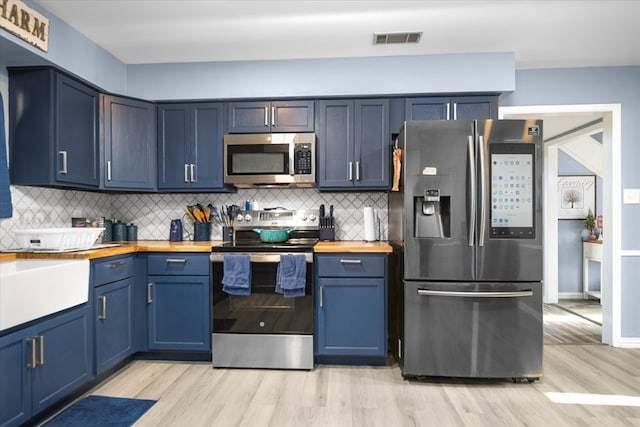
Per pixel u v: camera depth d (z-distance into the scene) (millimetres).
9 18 2047
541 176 2521
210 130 3199
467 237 2537
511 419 2105
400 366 2740
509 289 2523
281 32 2654
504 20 2486
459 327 2553
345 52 2982
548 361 2963
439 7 2340
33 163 2496
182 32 2650
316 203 3463
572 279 5438
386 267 2781
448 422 2078
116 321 2664
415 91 3021
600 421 2082
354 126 3133
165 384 2553
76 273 2209
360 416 2141
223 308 2812
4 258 2264
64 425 2031
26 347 1897
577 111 3291
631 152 3258
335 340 2809
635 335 3260
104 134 2953
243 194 3510
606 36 2709
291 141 3100
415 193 2561
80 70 2643
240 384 2553
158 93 3160
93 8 2330
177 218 3543
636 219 3252
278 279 2750
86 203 3252
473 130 2535
